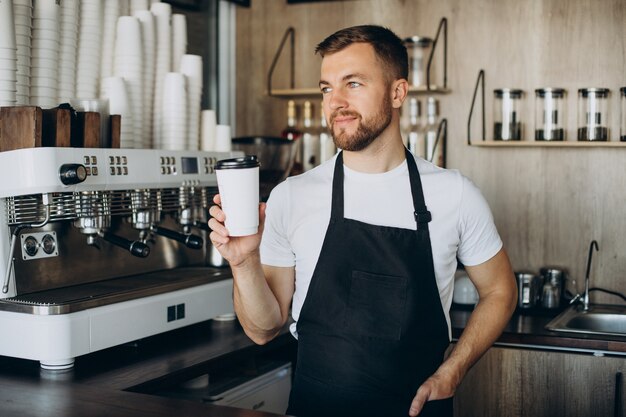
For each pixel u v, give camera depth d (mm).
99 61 2547
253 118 3750
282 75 3695
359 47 1746
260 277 1684
